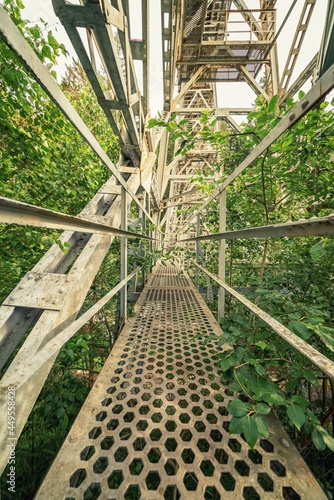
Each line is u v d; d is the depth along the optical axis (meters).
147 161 4.19
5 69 1.36
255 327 1.50
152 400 1.06
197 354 1.46
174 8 3.16
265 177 1.96
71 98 3.30
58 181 2.25
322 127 1.33
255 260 2.94
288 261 2.14
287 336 0.79
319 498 0.68
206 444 0.92
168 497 1.08
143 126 3.34
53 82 0.72
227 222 2.69
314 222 0.64
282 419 1.45
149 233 3.92
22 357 0.87
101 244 1.71
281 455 0.80
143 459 0.79
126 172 3.55
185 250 4.52
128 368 1.30
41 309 1.10
